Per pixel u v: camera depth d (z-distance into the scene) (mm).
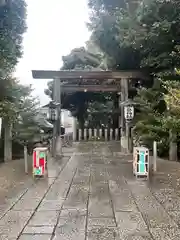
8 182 7738
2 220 4754
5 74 11070
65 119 29953
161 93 11930
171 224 4512
